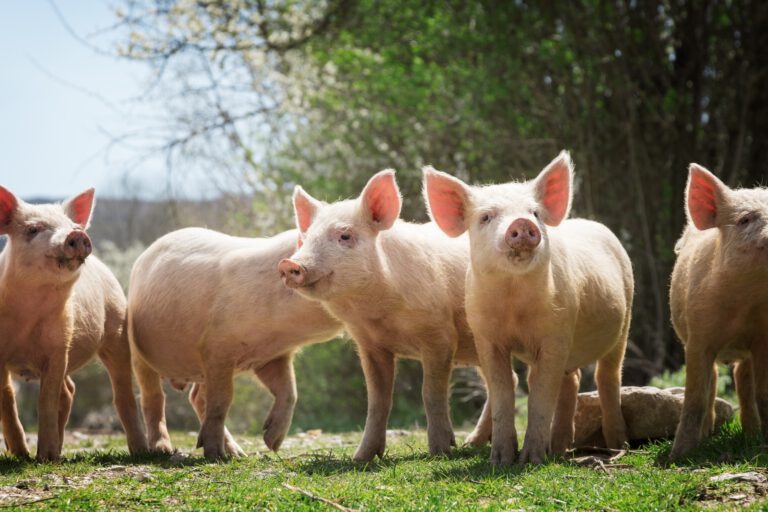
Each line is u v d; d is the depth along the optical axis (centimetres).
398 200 725
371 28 1895
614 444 792
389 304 740
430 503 555
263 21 1931
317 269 699
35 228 776
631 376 1672
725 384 1284
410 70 1909
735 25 1706
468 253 801
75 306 835
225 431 887
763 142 1705
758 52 1673
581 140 1694
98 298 869
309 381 2020
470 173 1859
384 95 1875
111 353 903
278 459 799
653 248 1697
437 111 1802
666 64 1736
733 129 1702
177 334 869
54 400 800
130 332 913
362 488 611
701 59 1711
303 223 765
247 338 834
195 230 920
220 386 840
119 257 2486
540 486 590
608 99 1769
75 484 669
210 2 1878
